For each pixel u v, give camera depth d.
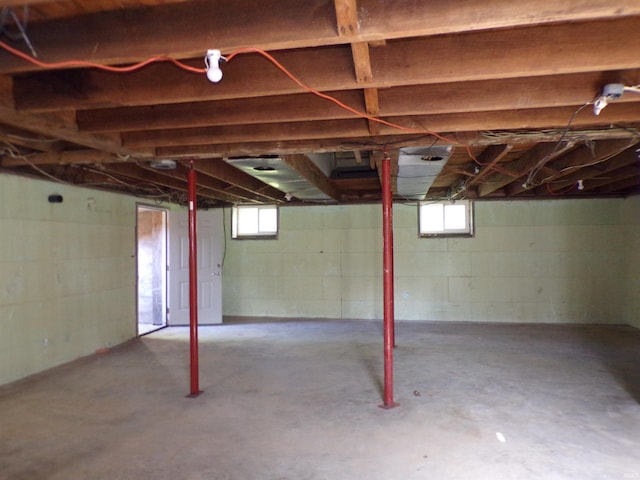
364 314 7.48
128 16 1.78
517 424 3.17
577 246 6.88
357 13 1.60
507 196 6.86
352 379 4.21
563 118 2.77
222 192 6.01
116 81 2.31
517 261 7.04
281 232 7.77
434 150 3.30
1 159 3.87
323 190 5.51
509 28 1.97
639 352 5.12
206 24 1.72
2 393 3.89
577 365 4.61
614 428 3.09
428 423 3.20
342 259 7.56
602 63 1.91
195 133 3.13
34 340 4.48
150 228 7.41
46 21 1.83
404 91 2.54
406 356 5.02
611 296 6.82
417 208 7.29
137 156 3.53
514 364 4.66
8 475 2.54
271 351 5.32
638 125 2.92
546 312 6.98
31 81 2.37
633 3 1.44
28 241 4.43
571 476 2.47
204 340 5.96
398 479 2.46
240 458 2.71
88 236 5.32
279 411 3.45
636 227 6.48
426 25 1.56
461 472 2.53
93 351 5.36
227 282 7.96
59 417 3.36
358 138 3.28
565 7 1.48
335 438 2.97
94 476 2.52
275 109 2.66
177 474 2.53
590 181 5.81
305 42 1.68
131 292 6.18
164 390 3.96
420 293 7.31
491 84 2.45
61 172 4.61
